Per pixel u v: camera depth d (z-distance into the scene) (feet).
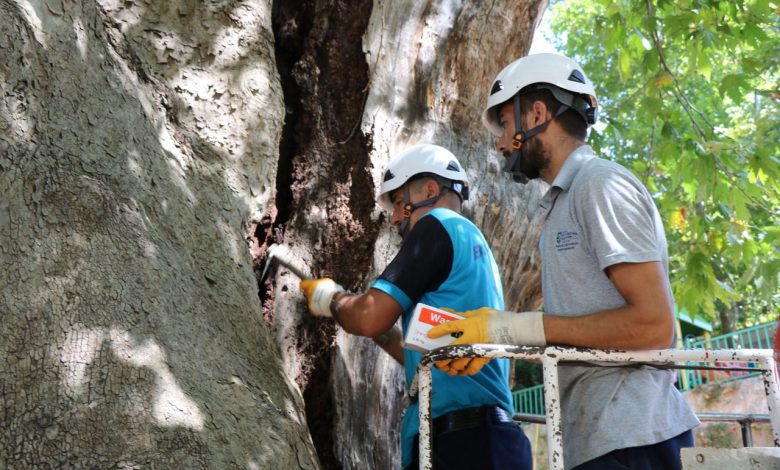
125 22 9.08
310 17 11.64
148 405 6.11
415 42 12.17
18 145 6.73
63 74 7.42
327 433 10.09
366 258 10.89
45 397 5.80
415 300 8.30
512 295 13.44
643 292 6.13
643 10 17.58
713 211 17.69
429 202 9.32
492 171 12.79
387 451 10.53
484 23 12.99
